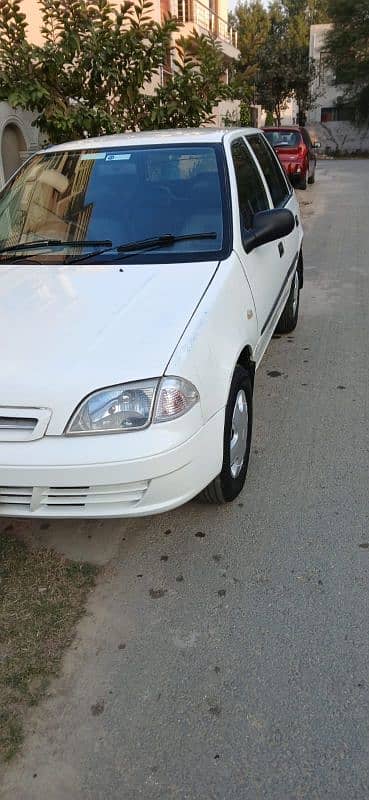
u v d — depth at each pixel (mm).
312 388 4750
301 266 6219
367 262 8672
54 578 2867
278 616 2623
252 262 3645
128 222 3592
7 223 3854
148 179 3768
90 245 3500
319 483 3512
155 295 2955
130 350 2574
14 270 3377
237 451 3293
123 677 2373
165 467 2527
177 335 2662
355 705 2225
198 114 7832
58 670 2404
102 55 6992
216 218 3512
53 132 7242
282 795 1952
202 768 2041
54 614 2658
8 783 2016
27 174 4066
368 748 2076
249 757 2068
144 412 2486
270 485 3514
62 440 2471
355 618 2594
